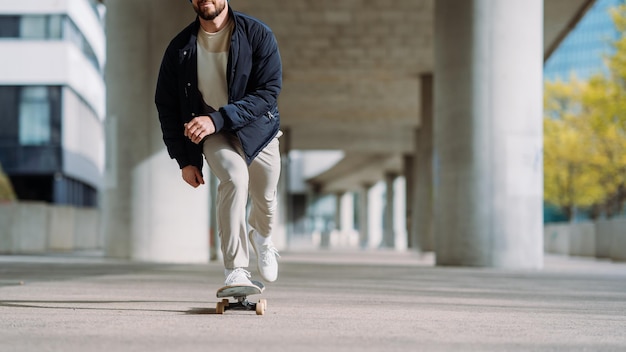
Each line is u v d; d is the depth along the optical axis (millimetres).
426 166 38125
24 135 51688
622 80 43469
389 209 76500
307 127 53969
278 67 5805
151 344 4301
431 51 33188
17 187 52500
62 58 51875
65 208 31219
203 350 4078
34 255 23844
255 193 6062
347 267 17688
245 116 5594
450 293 9406
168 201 19297
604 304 8023
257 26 5703
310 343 4426
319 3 27125
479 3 17750
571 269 17891
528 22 17844
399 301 7961
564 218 82750
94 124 64750
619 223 25469
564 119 52094
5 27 52312
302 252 42312
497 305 7672
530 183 17812
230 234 5781
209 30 5625
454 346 4434
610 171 48094
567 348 4469
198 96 5816
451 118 18156
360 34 30812
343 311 6586
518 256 17766
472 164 17844
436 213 18812
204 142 5738
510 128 17750
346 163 72875
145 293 8492
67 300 7453
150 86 19375
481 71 17766
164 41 19312
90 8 61969
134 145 19422
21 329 5012
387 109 46906
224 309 6148
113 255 19703
